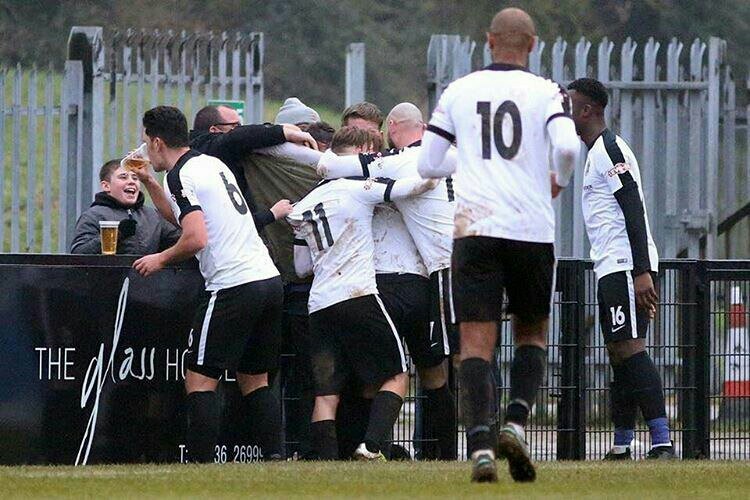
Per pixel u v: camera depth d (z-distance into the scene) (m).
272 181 30.48
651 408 30.55
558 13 108.62
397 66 112.44
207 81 49.16
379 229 29.56
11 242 49.88
